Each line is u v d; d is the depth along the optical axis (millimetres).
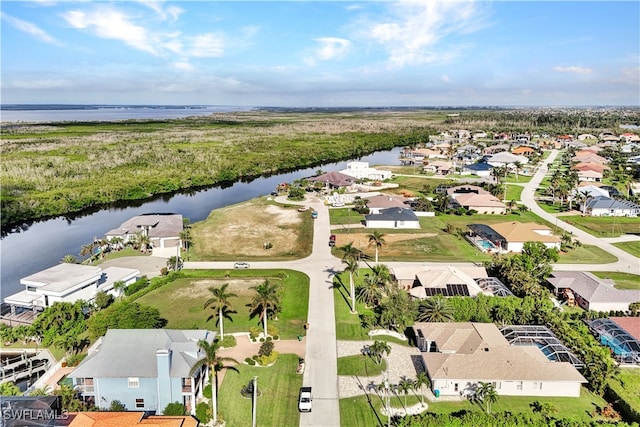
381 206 157625
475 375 60594
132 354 58094
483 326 71875
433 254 118375
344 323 81125
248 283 99750
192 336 65312
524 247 104688
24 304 83812
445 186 195875
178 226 132375
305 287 96875
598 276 103625
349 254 94250
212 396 55781
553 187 181125
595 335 76000
